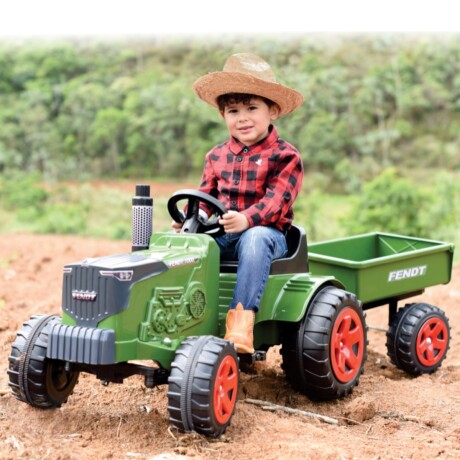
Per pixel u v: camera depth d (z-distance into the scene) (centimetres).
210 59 2956
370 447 338
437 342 491
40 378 355
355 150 2853
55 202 2392
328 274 444
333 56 3219
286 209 400
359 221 1324
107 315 324
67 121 3006
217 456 319
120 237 1762
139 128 2858
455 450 341
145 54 3334
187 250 369
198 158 2702
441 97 3122
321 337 391
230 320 370
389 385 449
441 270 509
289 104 418
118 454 320
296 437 347
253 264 375
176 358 334
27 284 791
